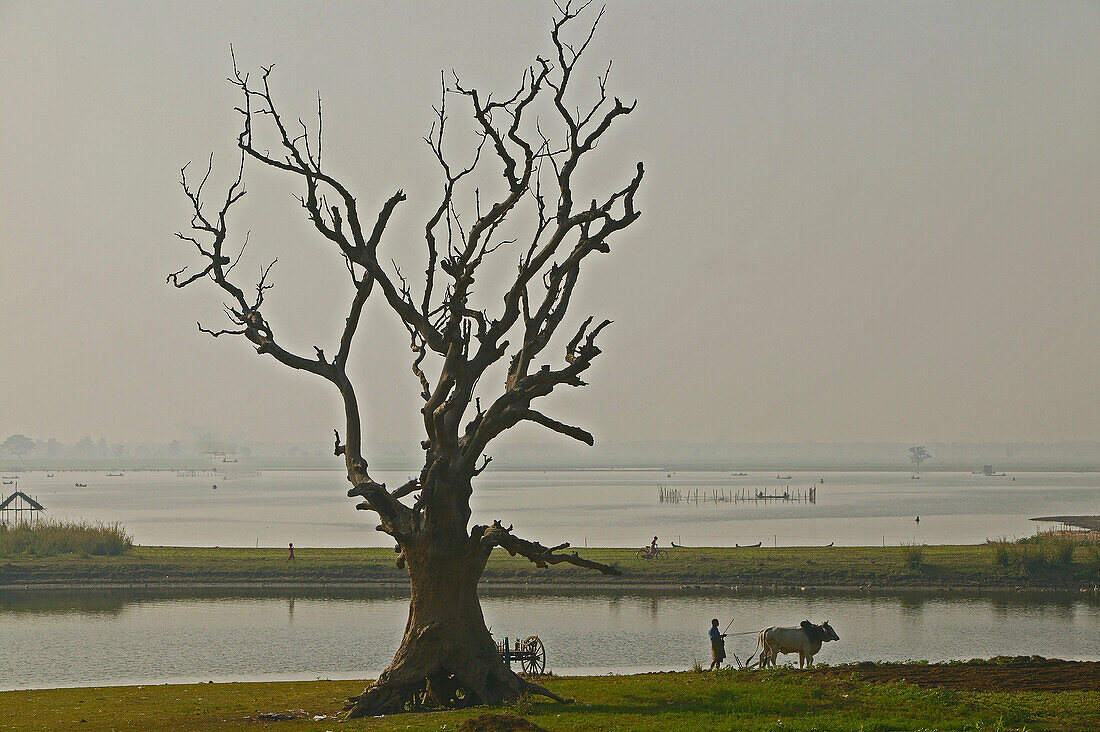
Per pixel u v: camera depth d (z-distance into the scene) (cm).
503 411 12575
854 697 11438
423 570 12425
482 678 12188
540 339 13225
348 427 13275
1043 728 9638
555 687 13325
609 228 12962
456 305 12200
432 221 12756
